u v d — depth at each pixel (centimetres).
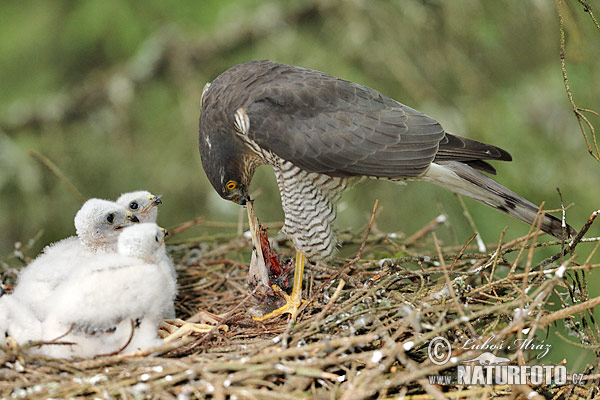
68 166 1509
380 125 966
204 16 1473
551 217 956
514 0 1360
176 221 1485
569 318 886
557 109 1366
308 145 952
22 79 1504
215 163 1025
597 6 1085
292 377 765
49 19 1479
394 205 1423
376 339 834
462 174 977
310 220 991
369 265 1041
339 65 1470
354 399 719
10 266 1170
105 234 985
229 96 1000
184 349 845
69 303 826
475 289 884
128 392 748
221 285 1091
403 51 1434
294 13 1530
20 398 743
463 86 1404
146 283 844
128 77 1523
